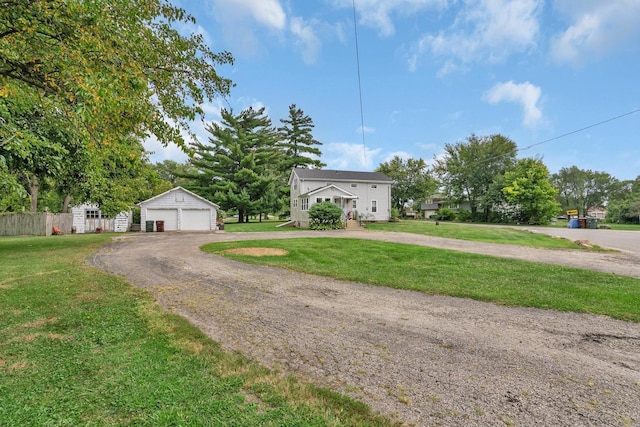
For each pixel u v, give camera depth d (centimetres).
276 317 427
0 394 228
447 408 224
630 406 229
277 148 3966
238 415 208
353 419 208
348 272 733
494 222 3791
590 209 6800
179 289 570
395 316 437
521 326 401
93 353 302
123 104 307
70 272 691
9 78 383
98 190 1328
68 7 277
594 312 455
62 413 206
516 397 240
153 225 2203
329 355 311
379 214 3050
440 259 912
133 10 338
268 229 2405
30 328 366
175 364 281
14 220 1911
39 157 831
